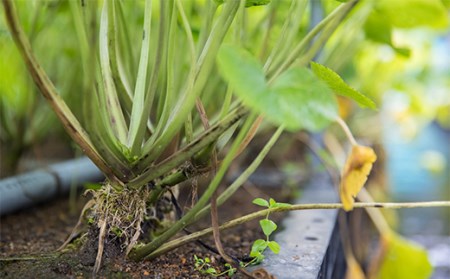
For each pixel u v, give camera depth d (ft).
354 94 1.85
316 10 3.34
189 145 1.89
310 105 1.62
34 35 2.91
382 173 5.06
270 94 1.61
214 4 2.21
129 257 2.03
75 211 3.06
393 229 5.30
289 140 4.25
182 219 1.95
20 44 1.71
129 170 1.99
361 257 3.93
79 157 3.67
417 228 6.29
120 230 2.01
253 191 3.47
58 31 3.75
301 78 1.66
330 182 3.56
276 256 2.18
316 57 3.47
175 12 2.03
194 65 2.02
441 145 12.13
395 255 3.07
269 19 2.78
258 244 2.00
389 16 3.24
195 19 3.23
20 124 3.45
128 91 2.27
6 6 1.65
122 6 2.51
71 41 3.74
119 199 2.01
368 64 5.44
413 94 5.37
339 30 3.98
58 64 3.95
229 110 2.08
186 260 2.13
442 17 3.22
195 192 2.15
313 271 2.05
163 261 2.09
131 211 2.01
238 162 3.57
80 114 3.86
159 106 2.23
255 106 1.58
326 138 3.93
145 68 2.10
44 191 3.05
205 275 2.02
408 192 7.99
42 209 3.07
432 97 5.78
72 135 1.89
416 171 9.52
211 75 2.95
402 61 4.91
